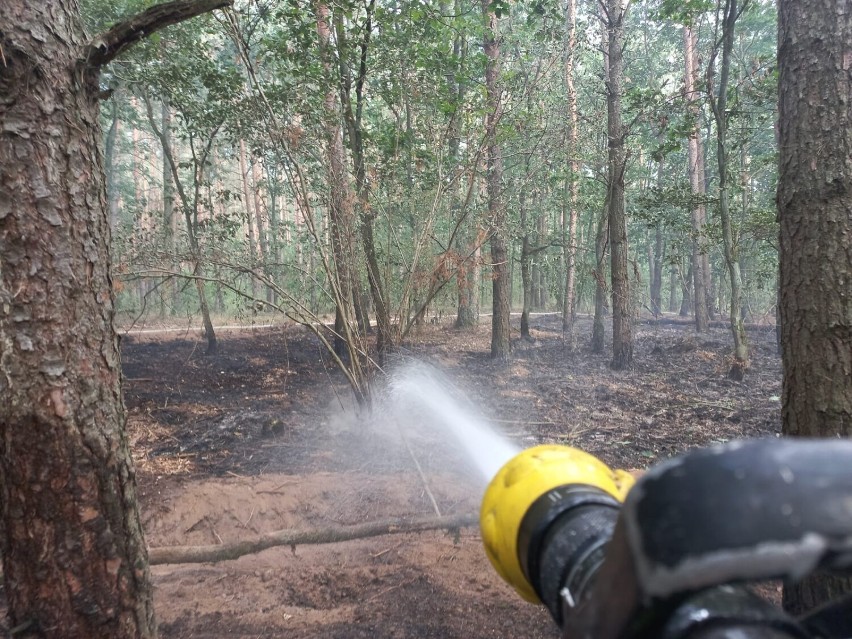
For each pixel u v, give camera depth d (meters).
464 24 9.15
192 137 11.66
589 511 0.72
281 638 3.44
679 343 16.08
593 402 9.64
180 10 2.06
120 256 6.70
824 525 0.36
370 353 8.64
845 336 2.22
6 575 1.95
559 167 14.92
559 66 11.30
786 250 2.41
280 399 9.53
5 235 1.82
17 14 1.82
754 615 0.44
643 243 33.09
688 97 13.59
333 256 7.68
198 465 6.40
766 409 9.20
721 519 0.38
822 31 2.26
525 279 17.56
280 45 8.55
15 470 1.87
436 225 10.40
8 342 1.83
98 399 1.98
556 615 0.66
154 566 4.44
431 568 4.38
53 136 1.89
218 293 16.48
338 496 5.59
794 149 2.36
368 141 9.25
